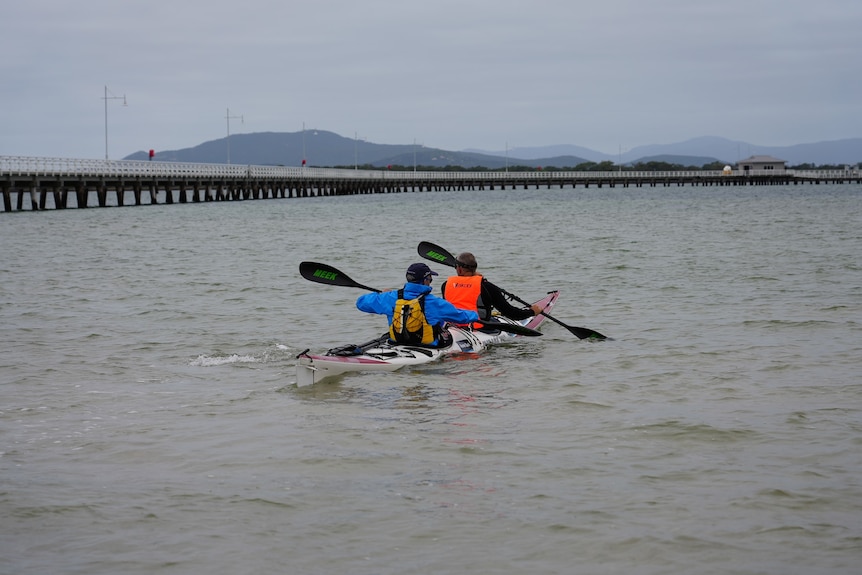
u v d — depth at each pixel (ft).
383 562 20.10
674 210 186.09
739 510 22.40
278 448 27.89
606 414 31.12
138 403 33.60
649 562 19.88
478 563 19.98
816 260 77.92
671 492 23.67
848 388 33.91
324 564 20.04
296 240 113.39
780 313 50.98
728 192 345.92
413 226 141.59
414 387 35.27
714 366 38.14
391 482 24.81
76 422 31.14
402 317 39.24
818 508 22.38
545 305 51.08
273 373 38.37
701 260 79.87
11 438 29.37
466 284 43.32
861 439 27.66
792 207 188.75
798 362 38.52
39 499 23.90
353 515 22.61
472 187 447.01
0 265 83.71
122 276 73.67
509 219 160.04
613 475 25.04
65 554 20.68
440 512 22.71
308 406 32.81
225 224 149.79
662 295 59.11
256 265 81.87
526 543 20.89
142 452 27.78
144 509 23.17
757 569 19.40
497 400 33.27
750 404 32.04
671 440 28.07
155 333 47.83
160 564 20.15
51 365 40.14
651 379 36.09
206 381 37.01
